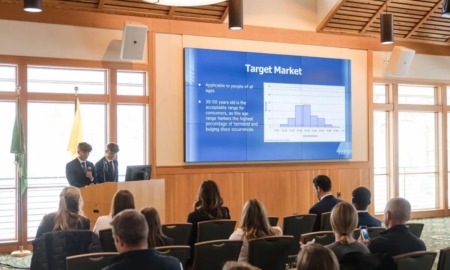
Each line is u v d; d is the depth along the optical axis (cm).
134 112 839
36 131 774
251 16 911
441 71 1089
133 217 253
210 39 872
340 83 973
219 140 868
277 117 913
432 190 1118
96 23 793
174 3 679
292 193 934
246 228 396
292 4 946
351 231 319
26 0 592
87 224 432
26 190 749
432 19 1027
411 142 1097
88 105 811
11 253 725
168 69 843
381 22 852
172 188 841
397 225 347
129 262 246
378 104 1042
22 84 750
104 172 732
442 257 313
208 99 862
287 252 394
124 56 787
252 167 902
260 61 902
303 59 939
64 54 773
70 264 312
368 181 1006
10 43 742
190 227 461
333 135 964
